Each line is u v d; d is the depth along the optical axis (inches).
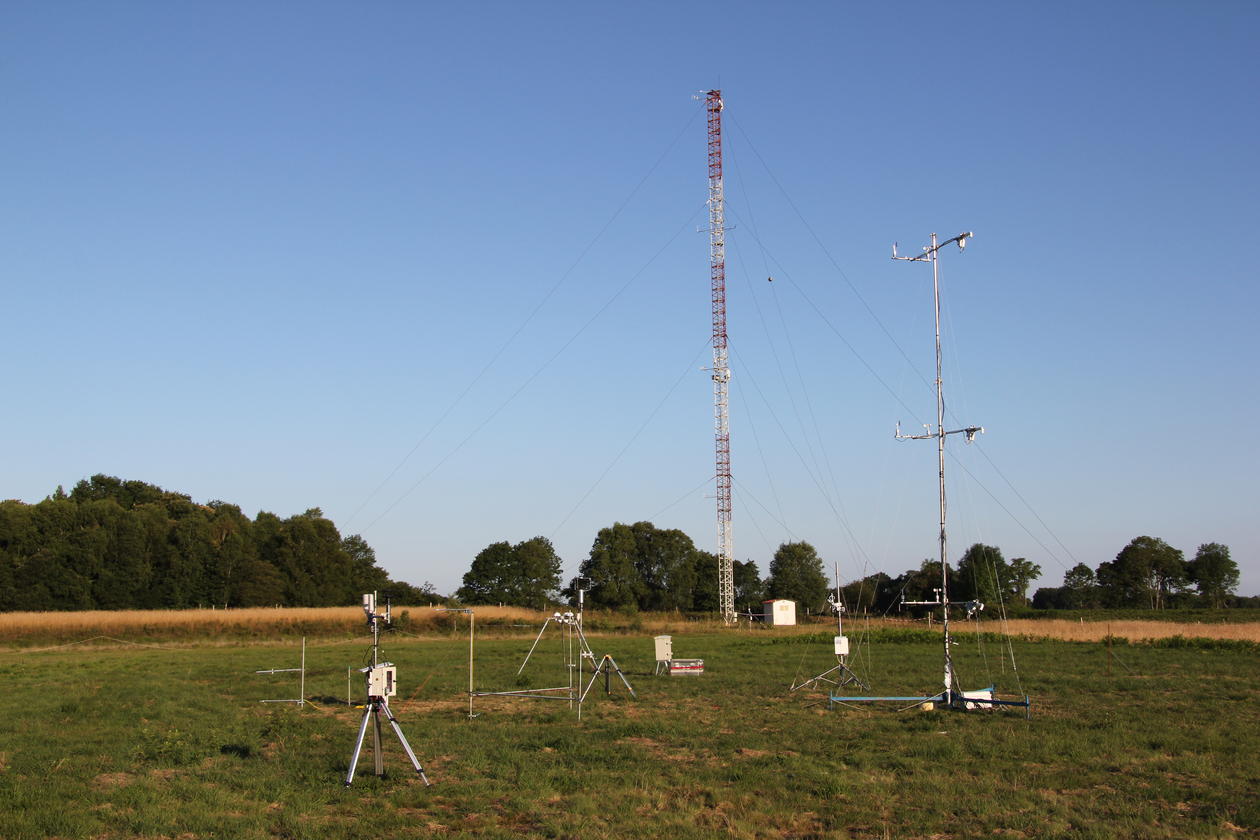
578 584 1428.4
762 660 1902.1
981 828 606.2
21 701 1257.4
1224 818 628.4
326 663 1892.2
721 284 4111.7
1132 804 668.7
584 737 944.9
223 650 2412.6
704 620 3932.1
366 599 758.5
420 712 1171.9
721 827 610.2
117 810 644.1
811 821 632.4
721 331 4148.6
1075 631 2645.2
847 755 845.8
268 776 744.3
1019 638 2479.1
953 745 884.0
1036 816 630.5
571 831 593.0
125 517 4522.6
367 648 2380.7
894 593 4825.3
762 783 727.7
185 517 4926.2
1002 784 724.7
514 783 732.7
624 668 1722.4
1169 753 856.9
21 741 918.4
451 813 643.5
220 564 4736.7
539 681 1501.0
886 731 986.1
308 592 5009.8
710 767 796.0
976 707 1132.5
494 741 917.8
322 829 602.5
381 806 658.2
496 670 1694.1
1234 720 1041.5
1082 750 858.8
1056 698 1262.3
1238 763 807.7
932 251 1246.9
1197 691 1331.2
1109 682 1443.2
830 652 2122.3
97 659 2073.1
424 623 3238.2
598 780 737.0
